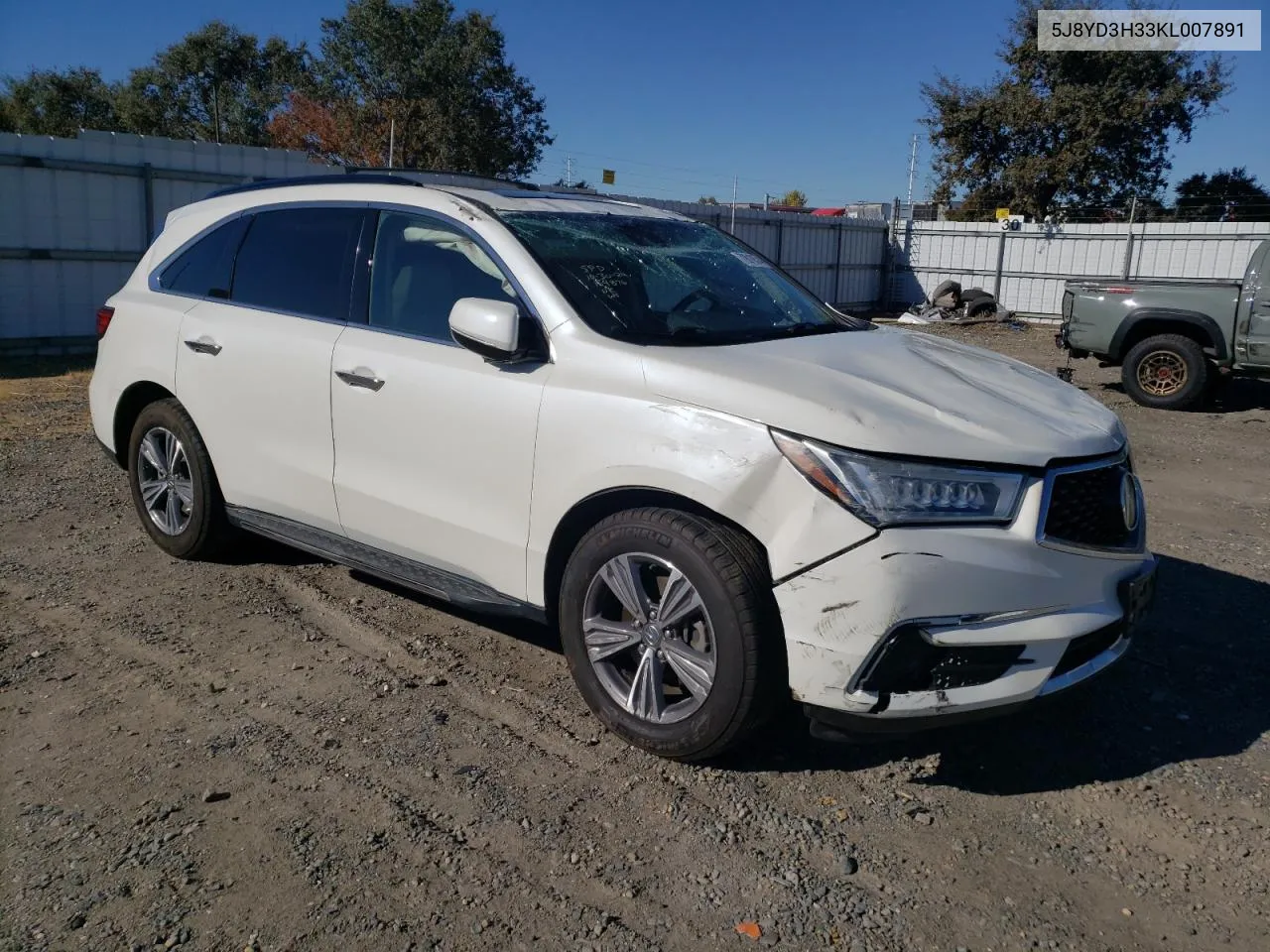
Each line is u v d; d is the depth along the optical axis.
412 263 3.97
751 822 3.00
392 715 3.57
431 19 37.12
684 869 2.77
